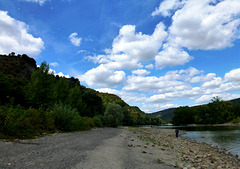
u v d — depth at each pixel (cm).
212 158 980
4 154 505
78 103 4441
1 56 6319
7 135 824
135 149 937
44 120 1355
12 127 869
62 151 637
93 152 675
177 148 1282
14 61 6253
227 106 10581
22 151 575
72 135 1286
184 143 1827
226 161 976
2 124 865
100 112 5925
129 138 1638
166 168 566
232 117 10131
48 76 2972
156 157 764
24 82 4484
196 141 2172
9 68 5466
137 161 621
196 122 11769
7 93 2609
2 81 2586
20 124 979
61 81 3956
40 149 640
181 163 684
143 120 16025
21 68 6066
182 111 13050
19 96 2998
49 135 1115
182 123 13350
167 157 797
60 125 1531
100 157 601
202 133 3772
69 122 1584
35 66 7512
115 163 543
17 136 864
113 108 4475
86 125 2300
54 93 3192
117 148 884
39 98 2791
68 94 4253
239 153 1402
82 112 4694
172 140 2067
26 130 998
